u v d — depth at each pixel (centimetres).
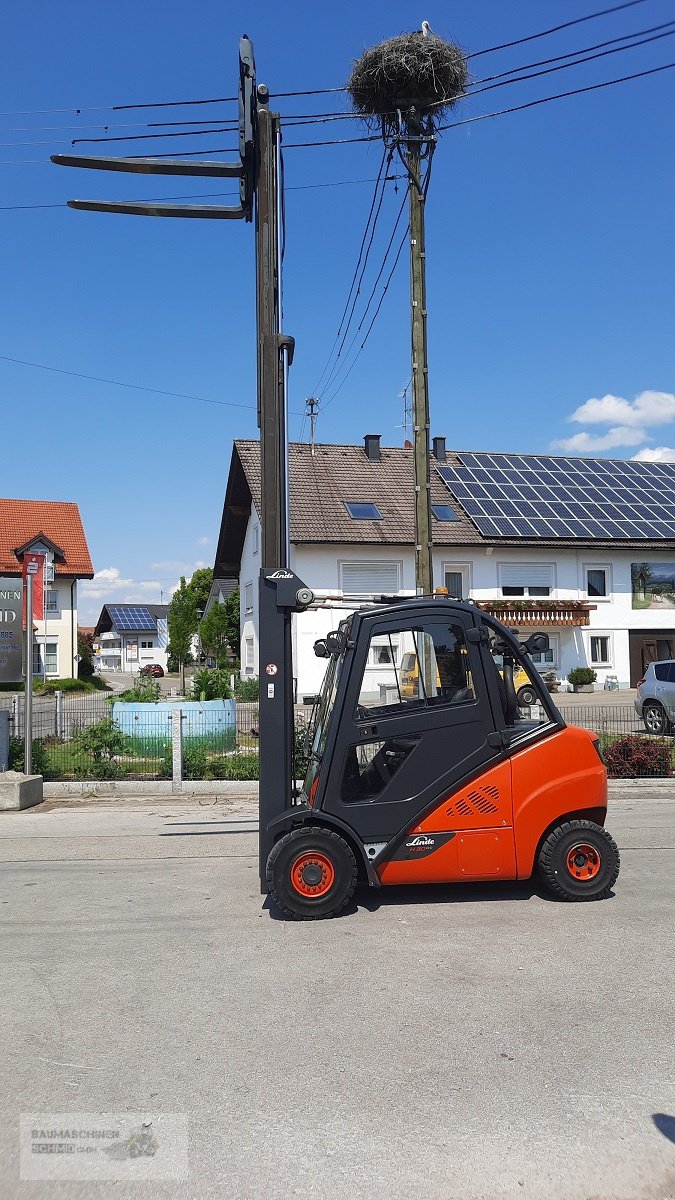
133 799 1359
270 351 796
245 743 1623
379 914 683
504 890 746
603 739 1553
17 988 539
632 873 808
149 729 1517
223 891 769
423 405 1394
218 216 886
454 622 695
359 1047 448
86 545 4975
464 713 686
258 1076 418
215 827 1112
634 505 3831
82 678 5041
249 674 3762
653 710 1986
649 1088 401
